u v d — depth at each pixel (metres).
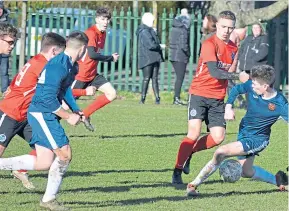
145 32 31.31
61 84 12.17
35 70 12.98
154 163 17.70
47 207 12.20
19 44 36.78
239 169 13.48
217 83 15.17
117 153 18.97
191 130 15.26
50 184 12.17
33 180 14.96
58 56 12.06
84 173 16.09
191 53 35.97
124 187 14.70
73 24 36.84
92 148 19.59
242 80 13.98
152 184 15.16
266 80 13.55
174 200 13.54
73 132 22.53
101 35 19.56
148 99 34.66
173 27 31.56
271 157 19.33
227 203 13.38
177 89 32.06
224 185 15.44
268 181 14.72
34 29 37.50
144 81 32.00
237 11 36.34
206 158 18.81
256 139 13.91
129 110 29.23
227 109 13.95
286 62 36.16
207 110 15.35
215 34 15.20
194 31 36.56
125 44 38.34
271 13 35.78
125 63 36.78
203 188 15.00
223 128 15.30
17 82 13.06
